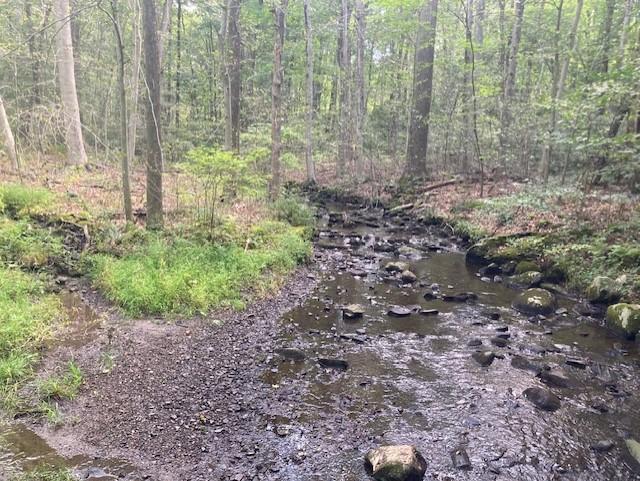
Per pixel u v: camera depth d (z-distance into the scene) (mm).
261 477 4512
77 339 7008
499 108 19859
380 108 26406
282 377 6418
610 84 10609
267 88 29234
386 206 19062
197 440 5008
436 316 8867
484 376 6645
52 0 16641
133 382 6047
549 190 14656
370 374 6609
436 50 28609
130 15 18578
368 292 10125
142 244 10133
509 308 9375
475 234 13961
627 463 4926
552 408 5863
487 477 4676
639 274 9383
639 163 10656
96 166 17594
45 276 8797
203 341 7320
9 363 5949
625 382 6566
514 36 19250
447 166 22891
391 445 5008
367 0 27141
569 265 10500
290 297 9531
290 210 15000
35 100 17969
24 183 12891
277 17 16625
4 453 4605
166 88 25969
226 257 10031
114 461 4617
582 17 22031
